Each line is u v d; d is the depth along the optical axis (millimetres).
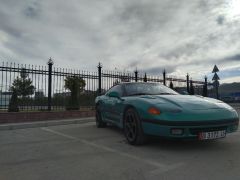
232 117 3781
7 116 7777
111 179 2617
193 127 3492
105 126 6809
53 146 4379
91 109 10250
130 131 4379
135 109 4184
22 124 7230
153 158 3408
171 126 3510
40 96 9047
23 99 8789
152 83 5699
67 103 9891
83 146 4328
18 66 8461
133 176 2693
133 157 3492
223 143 4262
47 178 2684
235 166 2963
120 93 5402
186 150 3816
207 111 3666
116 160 3359
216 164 3057
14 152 3943
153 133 3762
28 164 3238
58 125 7816
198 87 16422
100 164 3184
